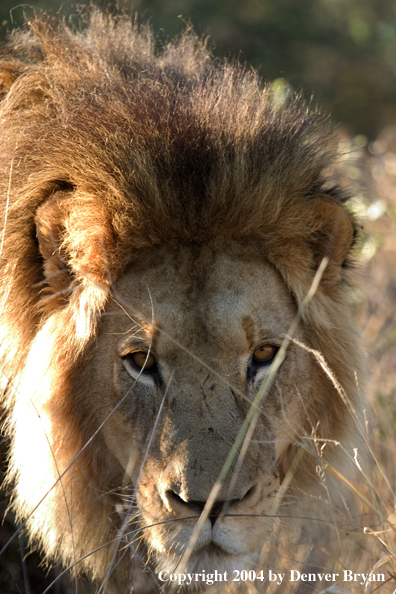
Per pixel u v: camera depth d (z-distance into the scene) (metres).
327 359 7.66
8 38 9.55
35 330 7.58
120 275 7.18
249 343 6.98
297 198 7.46
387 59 28.05
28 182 7.51
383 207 11.82
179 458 6.49
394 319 12.20
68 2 19.12
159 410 6.71
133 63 8.55
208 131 7.40
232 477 6.41
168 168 7.16
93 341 7.27
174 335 6.87
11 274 7.45
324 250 7.61
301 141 7.77
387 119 27.44
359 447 8.07
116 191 7.12
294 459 7.72
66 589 7.95
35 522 7.36
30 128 7.79
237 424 6.71
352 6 28.48
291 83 25.11
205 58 9.16
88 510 7.62
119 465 7.59
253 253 7.29
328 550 8.08
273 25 26.41
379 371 10.44
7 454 7.93
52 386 7.34
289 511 7.91
